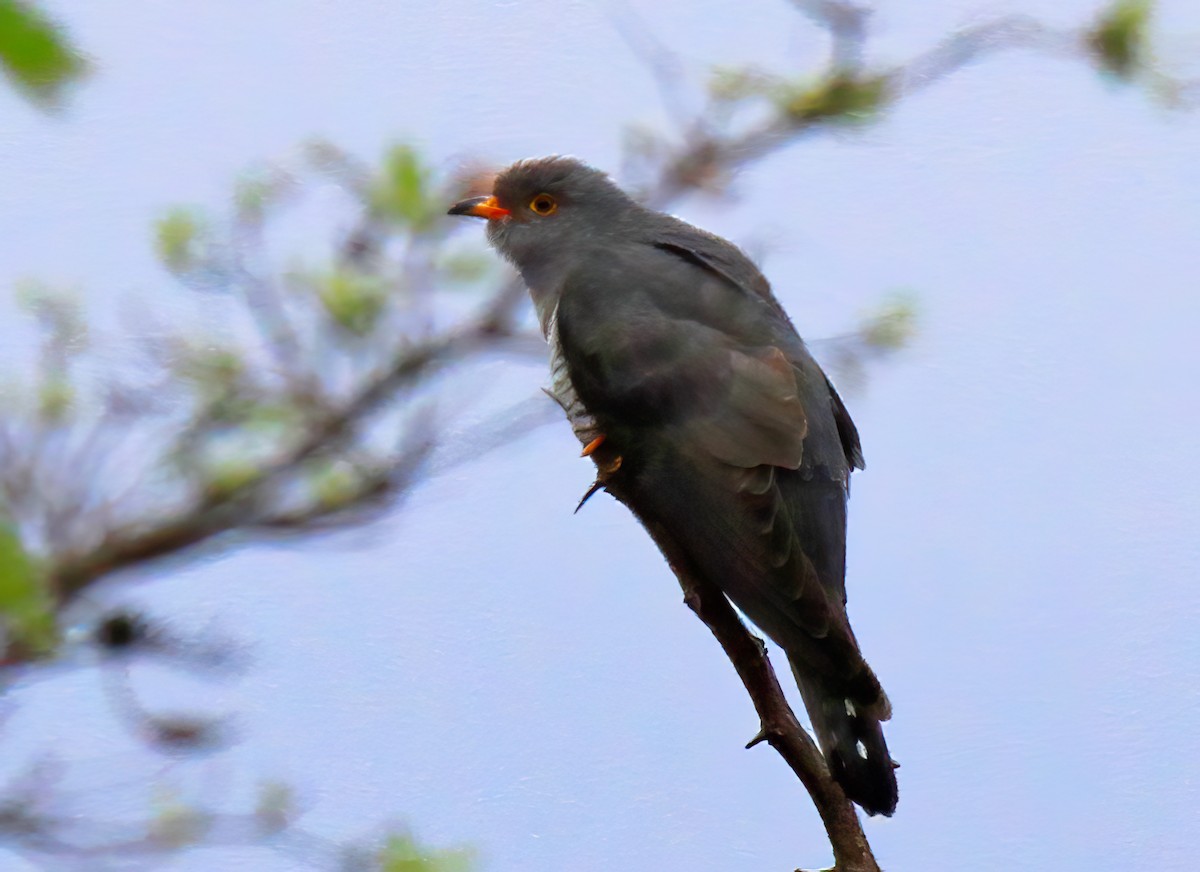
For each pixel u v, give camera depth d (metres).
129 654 8.66
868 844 6.74
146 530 8.88
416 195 10.68
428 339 10.41
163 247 10.16
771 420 8.64
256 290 10.16
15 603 5.63
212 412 9.73
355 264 10.54
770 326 9.41
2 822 8.54
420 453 10.18
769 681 7.08
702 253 10.00
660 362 8.96
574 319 9.47
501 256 10.91
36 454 8.64
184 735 8.83
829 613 7.62
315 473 9.95
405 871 9.34
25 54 3.84
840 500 8.89
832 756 7.12
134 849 8.62
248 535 9.49
